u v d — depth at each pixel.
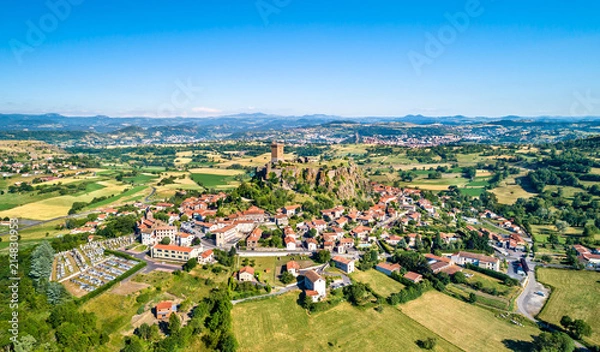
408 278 187.88
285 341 134.88
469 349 135.12
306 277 173.12
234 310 153.25
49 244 196.38
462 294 178.25
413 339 140.00
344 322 149.25
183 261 195.75
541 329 149.88
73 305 136.75
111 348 122.94
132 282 166.00
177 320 133.00
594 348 136.00
